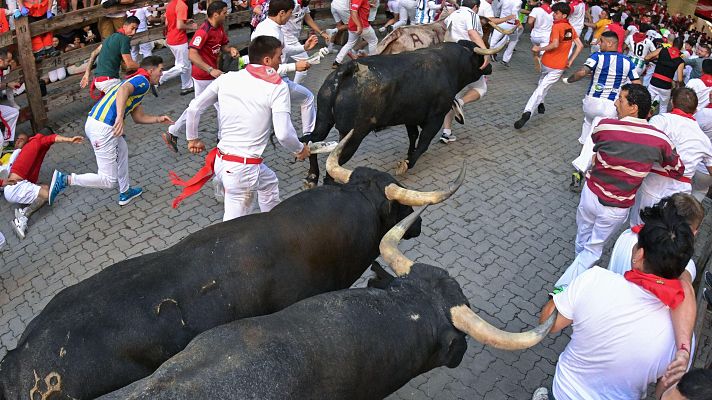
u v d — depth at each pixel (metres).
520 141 8.45
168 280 3.22
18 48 7.55
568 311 3.25
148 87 6.02
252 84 4.63
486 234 6.22
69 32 9.26
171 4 8.85
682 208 3.86
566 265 5.84
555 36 8.36
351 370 2.90
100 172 6.11
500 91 10.43
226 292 3.36
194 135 5.09
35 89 7.87
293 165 7.32
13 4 8.35
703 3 20.58
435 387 4.43
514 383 4.50
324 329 2.92
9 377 2.79
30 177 6.23
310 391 2.73
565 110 9.77
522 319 5.10
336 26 12.15
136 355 2.98
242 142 4.78
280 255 3.64
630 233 3.93
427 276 3.37
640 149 4.57
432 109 6.79
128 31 7.05
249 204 5.09
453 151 7.95
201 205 6.55
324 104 6.18
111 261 5.65
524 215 6.62
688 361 2.90
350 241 4.04
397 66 6.32
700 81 7.86
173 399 2.43
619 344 3.09
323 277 3.92
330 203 4.03
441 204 6.68
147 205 6.52
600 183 4.79
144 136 8.07
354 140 6.29
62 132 8.20
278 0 6.89
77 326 2.90
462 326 3.17
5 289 5.32
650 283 3.04
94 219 6.27
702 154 5.01
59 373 2.79
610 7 16.58
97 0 9.92
